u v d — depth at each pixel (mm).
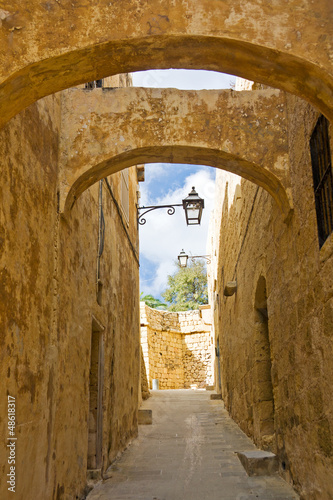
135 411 10422
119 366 8891
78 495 5707
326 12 3812
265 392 7832
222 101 5891
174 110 5852
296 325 5398
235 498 5547
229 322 11961
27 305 4332
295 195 5441
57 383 5102
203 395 15922
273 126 5805
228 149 5723
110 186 8703
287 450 5898
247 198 8711
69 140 5742
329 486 4297
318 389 4613
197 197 9211
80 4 3781
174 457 7941
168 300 31875
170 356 23078
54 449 4922
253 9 3809
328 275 4285
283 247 5984
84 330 6355
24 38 3688
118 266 9438
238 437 9078
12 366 3920
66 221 5672
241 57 3861
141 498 5812
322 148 4543
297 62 3750
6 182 3980
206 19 3771
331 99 3803
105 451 7238
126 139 5762
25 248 4355
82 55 3746
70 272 5785
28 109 4668
